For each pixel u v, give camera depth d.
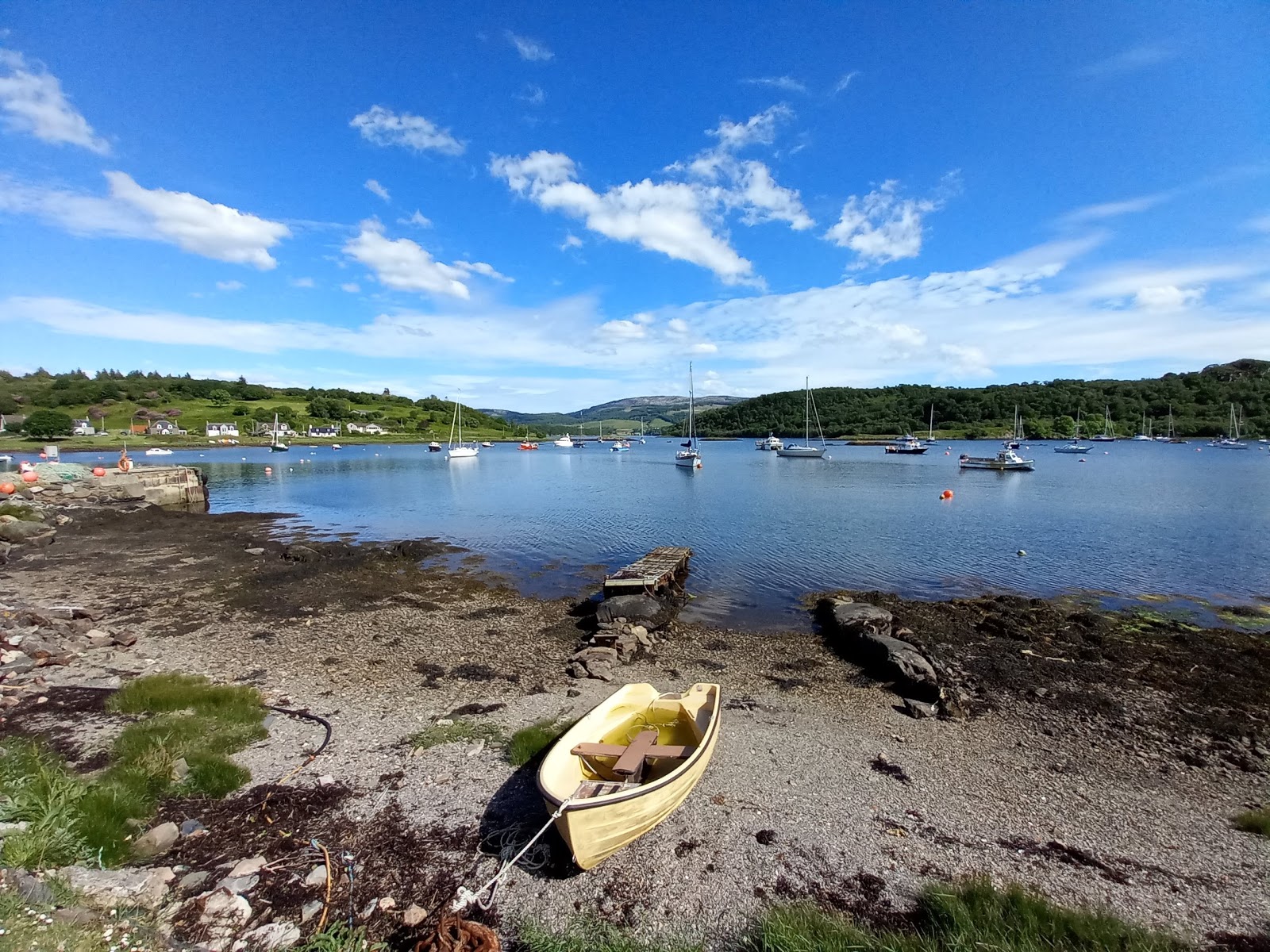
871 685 14.34
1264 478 67.00
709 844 8.17
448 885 7.28
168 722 10.52
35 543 29.66
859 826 8.70
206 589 22.22
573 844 7.14
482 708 12.38
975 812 9.18
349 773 9.69
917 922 6.91
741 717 12.41
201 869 7.29
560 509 45.09
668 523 37.84
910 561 27.11
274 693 13.02
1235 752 11.34
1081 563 26.47
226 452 134.75
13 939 5.28
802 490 56.50
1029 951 6.35
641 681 14.40
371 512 44.19
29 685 12.23
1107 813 9.30
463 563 27.09
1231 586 22.84
